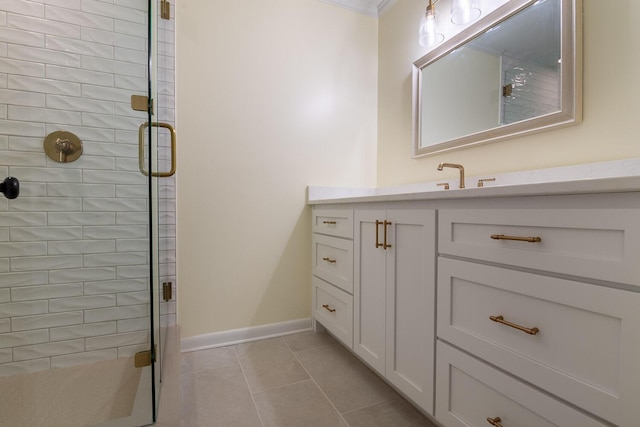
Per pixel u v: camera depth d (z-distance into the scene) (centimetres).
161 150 163
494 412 83
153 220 120
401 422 113
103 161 149
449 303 97
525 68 131
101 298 149
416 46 190
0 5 136
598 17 109
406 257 114
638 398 57
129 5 152
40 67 140
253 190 184
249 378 142
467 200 91
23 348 139
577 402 66
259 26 186
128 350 152
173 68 165
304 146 198
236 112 180
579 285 65
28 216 140
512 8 136
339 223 161
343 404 123
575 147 115
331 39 207
